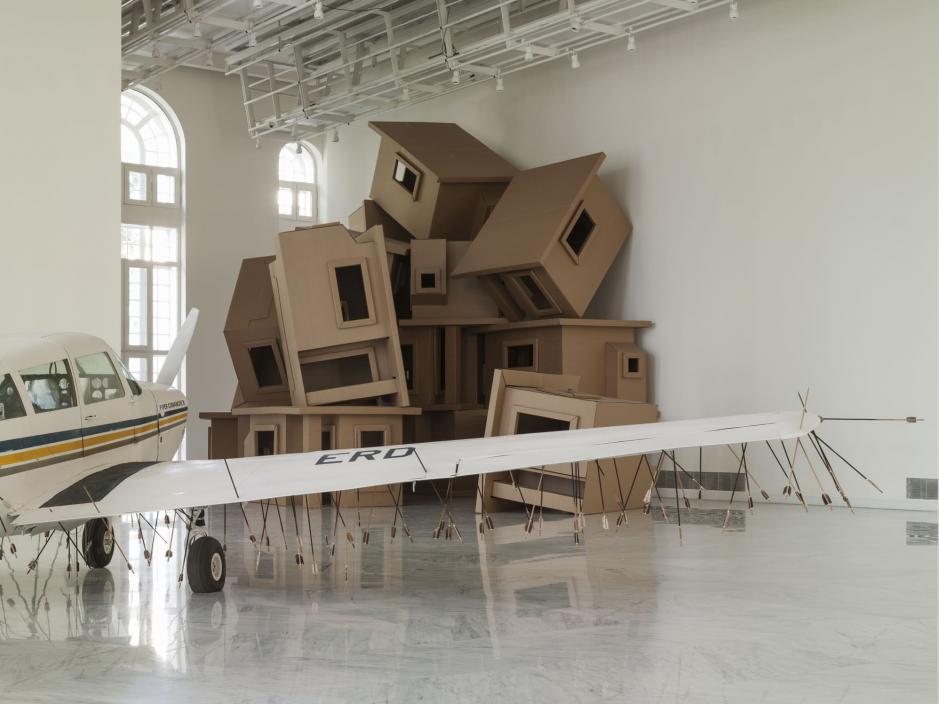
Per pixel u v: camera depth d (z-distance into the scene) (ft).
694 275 44.52
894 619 18.85
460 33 52.85
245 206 62.39
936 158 36.58
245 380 48.01
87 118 34.55
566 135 50.49
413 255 49.39
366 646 16.89
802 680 14.62
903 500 37.22
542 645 16.87
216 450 48.88
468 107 56.18
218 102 61.52
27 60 33.42
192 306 60.23
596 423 36.22
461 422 47.06
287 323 43.16
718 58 43.75
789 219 41.01
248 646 16.97
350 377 45.52
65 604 20.94
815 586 22.39
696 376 44.32
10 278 32.89
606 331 46.14
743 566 25.22
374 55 50.29
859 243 38.73
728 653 16.21
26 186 33.27
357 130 63.93
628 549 28.40
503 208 48.44
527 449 19.60
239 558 27.37
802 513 37.14
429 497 47.19
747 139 42.60
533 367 46.52
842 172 39.34
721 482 42.60
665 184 45.83
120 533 32.91
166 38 53.26
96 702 13.91
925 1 37.01
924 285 36.78
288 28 52.49
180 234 60.49
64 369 21.75
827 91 39.91
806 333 40.29
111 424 23.13
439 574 24.43
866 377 38.34
